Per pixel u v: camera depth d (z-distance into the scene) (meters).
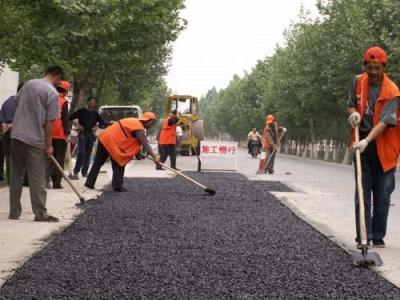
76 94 27.78
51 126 9.65
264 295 5.68
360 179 7.79
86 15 14.41
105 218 10.20
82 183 16.22
